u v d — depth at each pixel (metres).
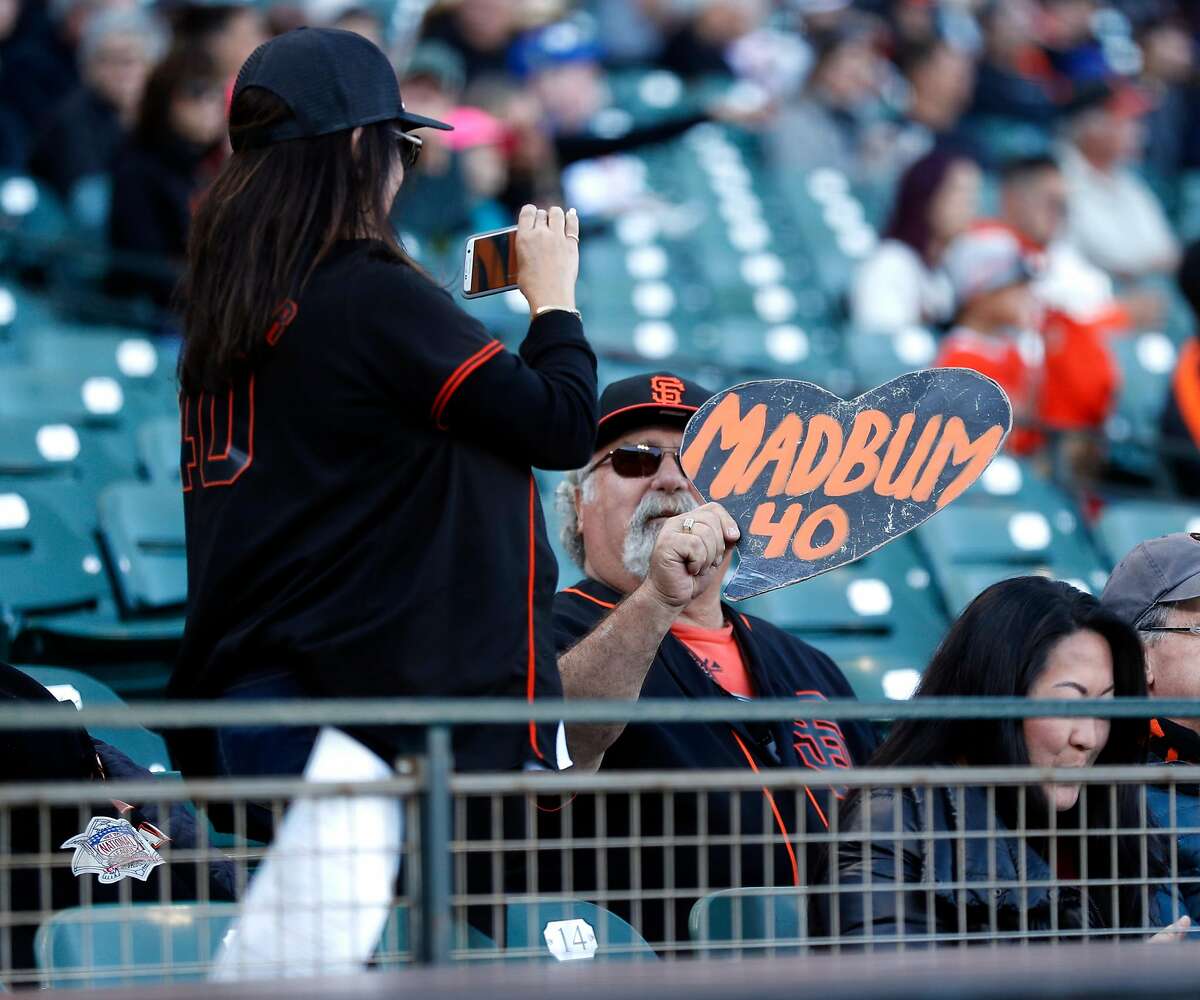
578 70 36.12
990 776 8.89
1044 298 31.42
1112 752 11.01
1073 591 11.01
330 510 9.52
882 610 20.98
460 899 8.18
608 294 34.34
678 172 40.47
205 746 10.05
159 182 27.50
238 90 10.12
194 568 9.91
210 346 9.79
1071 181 38.00
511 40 36.66
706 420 11.17
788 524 11.12
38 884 10.98
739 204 39.56
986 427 11.16
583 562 14.16
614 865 11.98
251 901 8.88
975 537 22.52
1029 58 49.16
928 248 32.88
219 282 9.80
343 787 7.93
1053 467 26.55
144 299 27.56
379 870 8.88
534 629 9.66
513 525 9.68
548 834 11.87
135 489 19.64
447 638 9.37
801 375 28.81
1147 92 46.09
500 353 9.64
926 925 9.78
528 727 9.55
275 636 9.43
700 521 11.08
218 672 9.59
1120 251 37.75
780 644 13.62
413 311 9.59
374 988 7.24
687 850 12.16
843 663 19.91
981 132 45.09
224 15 27.73
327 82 9.92
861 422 11.23
